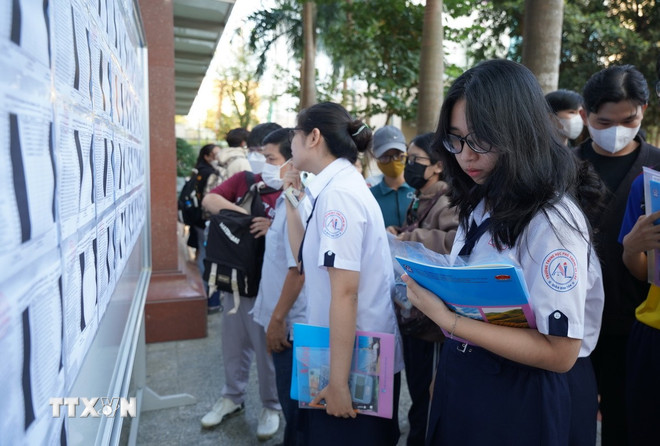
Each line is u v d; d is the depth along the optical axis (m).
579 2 11.73
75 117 0.80
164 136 3.88
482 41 12.33
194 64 7.98
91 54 0.95
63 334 0.71
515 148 1.00
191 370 3.26
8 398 0.50
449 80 9.31
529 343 1.03
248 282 2.41
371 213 1.45
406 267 1.14
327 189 1.45
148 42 3.75
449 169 1.25
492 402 1.12
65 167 0.72
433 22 5.36
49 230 0.64
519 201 1.04
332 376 1.38
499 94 1.00
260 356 2.48
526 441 1.09
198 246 4.94
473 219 1.23
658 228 1.44
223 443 2.47
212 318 4.39
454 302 1.09
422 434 2.29
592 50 11.38
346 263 1.36
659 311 1.54
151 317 3.68
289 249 1.93
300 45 11.35
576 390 1.22
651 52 10.95
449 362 1.22
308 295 1.56
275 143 2.38
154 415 2.71
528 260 1.03
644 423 1.59
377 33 8.67
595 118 1.83
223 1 5.13
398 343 1.62
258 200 2.56
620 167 1.94
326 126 1.52
